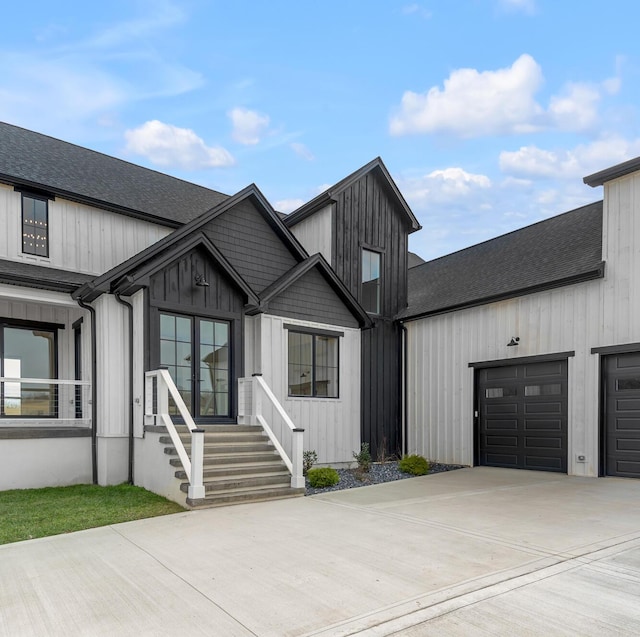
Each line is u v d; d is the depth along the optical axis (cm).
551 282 1032
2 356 1047
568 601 366
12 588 408
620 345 934
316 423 1112
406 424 1343
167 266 920
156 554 493
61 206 1053
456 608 357
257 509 700
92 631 332
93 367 921
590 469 967
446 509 691
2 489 830
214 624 338
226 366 1009
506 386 1137
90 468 912
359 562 461
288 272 1112
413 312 1322
